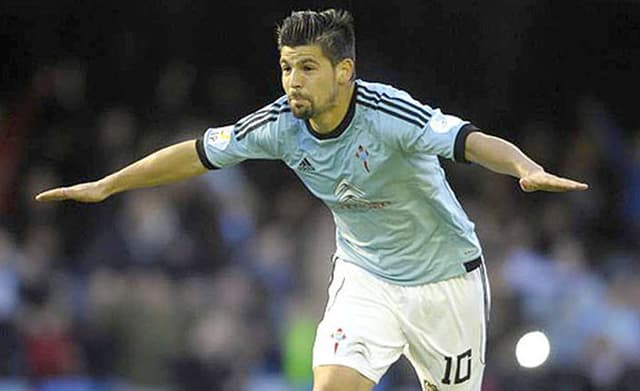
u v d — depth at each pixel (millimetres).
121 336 42844
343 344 22078
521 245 48125
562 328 45344
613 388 44781
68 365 42969
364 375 22047
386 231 22047
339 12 20828
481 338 23266
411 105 20656
